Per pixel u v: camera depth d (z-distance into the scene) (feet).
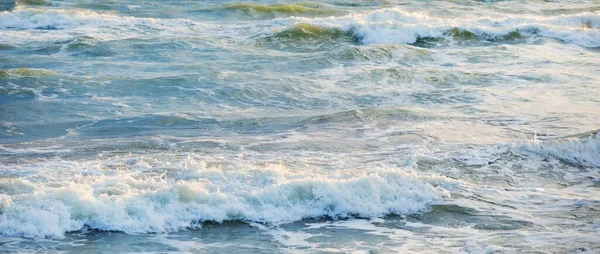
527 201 52.65
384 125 73.15
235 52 114.52
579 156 63.05
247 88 90.07
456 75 98.27
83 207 46.80
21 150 64.44
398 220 48.88
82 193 47.73
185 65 104.32
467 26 133.69
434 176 55.31
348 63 108.27
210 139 68.44
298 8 162.30
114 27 136.26
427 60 112.06
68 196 47.37
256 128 73.15
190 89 90.17
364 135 69.41
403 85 94.79
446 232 46.75
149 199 48.32
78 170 56.29
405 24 132.26
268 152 63.52
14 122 75.66
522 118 77.15
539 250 43.37
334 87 93.35
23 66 104.17
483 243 44.73
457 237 45.85
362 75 98.07
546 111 80.33
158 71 100.89
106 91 88.63
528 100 85.76
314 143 66.59
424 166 59.36
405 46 116.37
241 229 47.01
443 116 77.41
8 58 108.78
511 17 151.74
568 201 52.75
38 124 75.20
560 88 91.86
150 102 85.20
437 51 117.60
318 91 91.04
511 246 44.11
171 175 54.65
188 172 55.01
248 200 49.49
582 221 48.57
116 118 77.61
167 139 68.39
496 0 185.78
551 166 61.00
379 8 169.89
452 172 58.34
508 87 92.73
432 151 63.72
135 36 127.24
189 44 117.80
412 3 176.65
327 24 134.00
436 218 49.21
